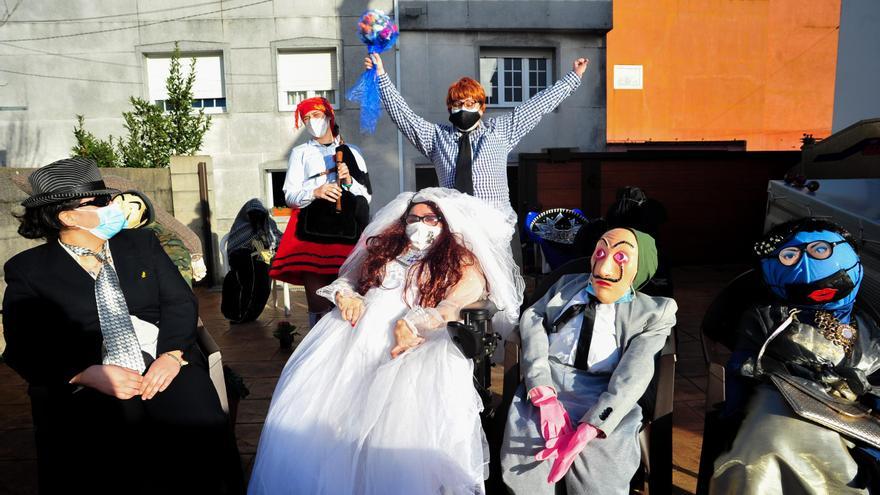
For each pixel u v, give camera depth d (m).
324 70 11.39
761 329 2.35
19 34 10.90
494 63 11.79
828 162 5.18
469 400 2.26
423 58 11.29
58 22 10.90
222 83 11.37
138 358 2.35
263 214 6.01
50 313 2.29
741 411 2.22
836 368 2.26
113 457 2.28
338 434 2.23
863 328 2.32
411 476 2.07
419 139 3.59
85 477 2.26
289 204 3.93
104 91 11.07
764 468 1.99
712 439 2.23
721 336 2.57
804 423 2.04
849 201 3.72
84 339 2.32
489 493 2.41
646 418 2.40
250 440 3.23
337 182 3.86
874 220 3.31
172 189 8.24
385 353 2.46
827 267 2.25
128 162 9.80
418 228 2.66
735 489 2.02
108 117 11.12
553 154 9.40
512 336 2.60
